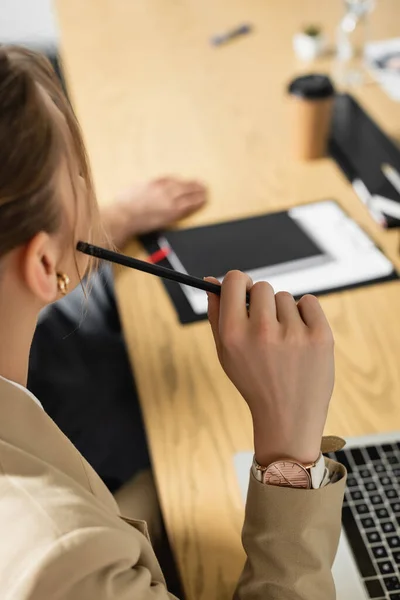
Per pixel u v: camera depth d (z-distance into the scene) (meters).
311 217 1.29
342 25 1.71
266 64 1.79
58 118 0.55
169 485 0.88
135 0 2.14
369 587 0.76
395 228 1.26
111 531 0.53
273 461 0.68
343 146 1.45
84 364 1.55
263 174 1.42
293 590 0.68
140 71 1.81
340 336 1.07
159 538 1.04
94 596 0.51
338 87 1.67
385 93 1.64
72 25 2.05
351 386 0.99
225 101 1.67
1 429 0.57
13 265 0.55
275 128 1.56
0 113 0.50
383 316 1.10
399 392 0.98
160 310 1.14
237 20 2.00
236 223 1.29
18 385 0.60
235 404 0.98
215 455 0.91
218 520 0.84
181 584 0.80
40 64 0.57
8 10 2.96
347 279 1.16
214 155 1.49
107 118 1.64
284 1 2.07
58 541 0.49
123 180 1.44
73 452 0.65
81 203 0.59
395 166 1.38
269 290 0.69
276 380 0.67
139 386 1.02
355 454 0.88
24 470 0.54
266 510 0.68
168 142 1.55
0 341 0.59
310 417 0.67
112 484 1.30
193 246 1.24
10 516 0.50
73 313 1.66
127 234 1.27
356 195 1.35
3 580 0.48
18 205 0.52
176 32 1.96
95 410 1.45
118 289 1.19
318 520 0.68
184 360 1.05
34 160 0.51
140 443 1.37
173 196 1.33
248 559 0.71
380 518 0.81
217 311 0.73
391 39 1.84
